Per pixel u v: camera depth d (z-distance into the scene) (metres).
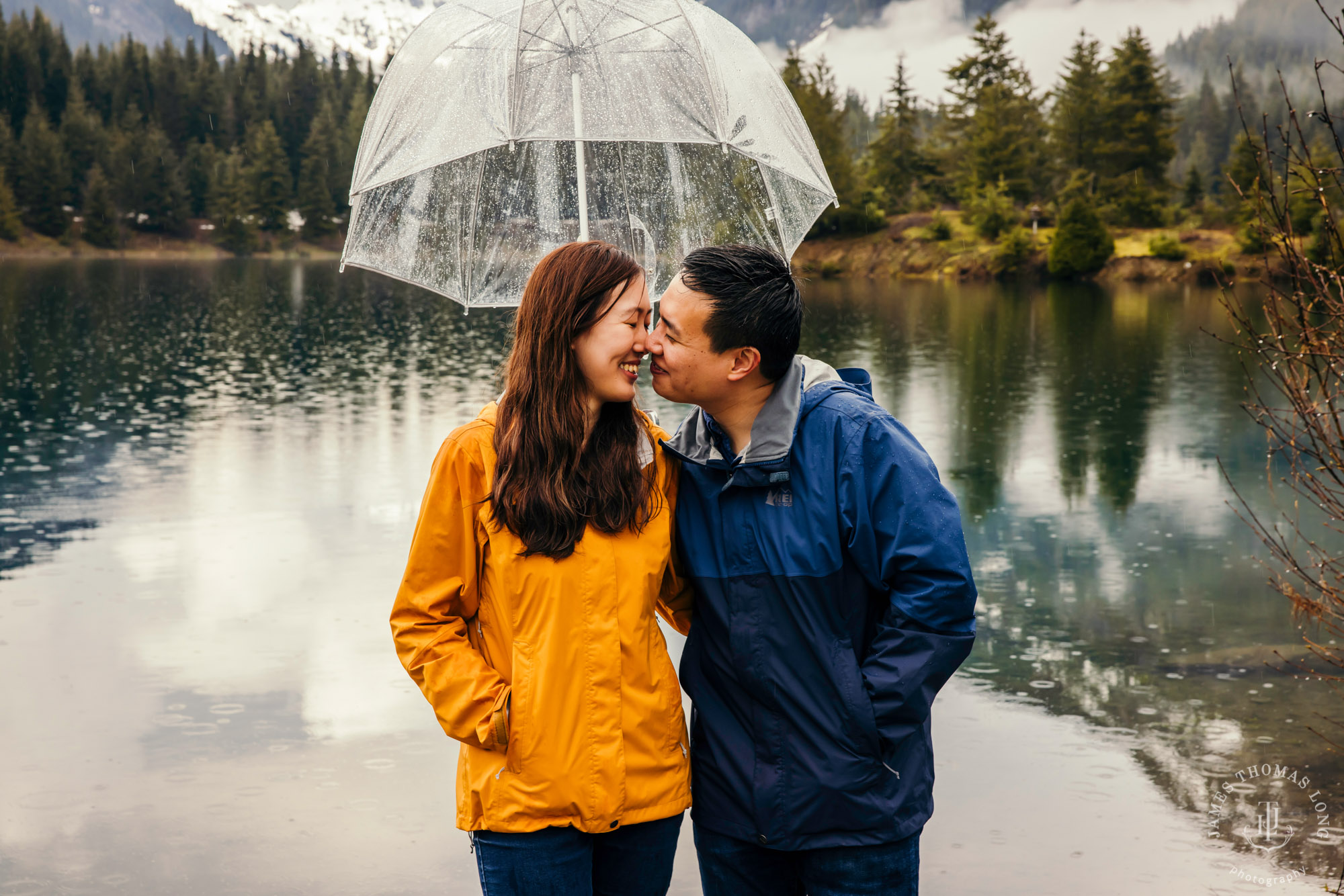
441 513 1.82
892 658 1.82
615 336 1.76
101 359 19.34
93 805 3.75
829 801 1.85
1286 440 3.25
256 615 5.81
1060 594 6.30
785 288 1.82
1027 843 3.46
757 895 1.99
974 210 60.62
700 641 1.97
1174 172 117.94
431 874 3.31
